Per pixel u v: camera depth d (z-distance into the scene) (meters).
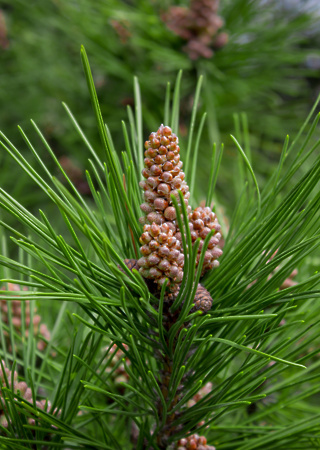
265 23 0.65
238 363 0.44
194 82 0.63
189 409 0.29
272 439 0.31
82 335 0.31
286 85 0.68
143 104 0.64
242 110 0.67
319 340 0.37
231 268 0.27
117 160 0.28
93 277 0.26
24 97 0.80
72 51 0.78
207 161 0.65
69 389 0.30
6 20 0.85
